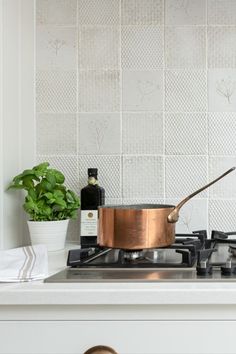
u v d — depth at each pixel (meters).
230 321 0.59
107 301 0.58
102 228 0.75
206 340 0.59
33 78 1.17
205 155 1.16
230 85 1.15
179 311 0.59
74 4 1.17
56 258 0.89
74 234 1.17
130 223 0.72
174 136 1.16
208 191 1.16
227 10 1.15
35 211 0.97
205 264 0.66
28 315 0.60
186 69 1.16
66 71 1.18
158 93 1.16
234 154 1.15
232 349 0.59
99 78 1.17
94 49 1.17
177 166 1.16
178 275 0.65
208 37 1.15
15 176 1.04
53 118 1.18
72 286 0.60
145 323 0.59
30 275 0.64
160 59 1.16
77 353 0.60
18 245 1.07
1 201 0.96
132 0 1.16
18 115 1.07
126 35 1.16
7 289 0.59
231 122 1.15
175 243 0.84
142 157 1.17
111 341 0.59
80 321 0.60
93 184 1.07
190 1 1.15
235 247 0.84
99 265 0.72
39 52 1.17
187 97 1.16
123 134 1.17
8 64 0.99
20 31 1.08
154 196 1.16
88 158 1.17
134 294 0.57
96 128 1.17
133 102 1.17
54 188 1.02
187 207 1.16
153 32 1.16
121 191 1.17
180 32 1.16
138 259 0.78
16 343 0.60
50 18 1.17
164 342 0.59
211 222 1.15
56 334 0.60
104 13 1.17
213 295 0.57
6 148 0.98
